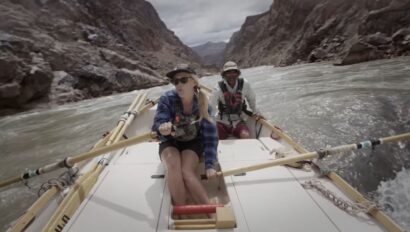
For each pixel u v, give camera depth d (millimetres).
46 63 18188
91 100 17609
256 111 4531
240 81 4219
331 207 2057
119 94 19844
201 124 2697
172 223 2008
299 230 1854
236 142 3426
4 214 4102
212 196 2617
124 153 3197
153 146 3367
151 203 2229
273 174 2561
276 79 16656
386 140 2818
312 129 6180
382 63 16719
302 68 23812
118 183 2523
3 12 23031
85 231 1933
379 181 4188
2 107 15141
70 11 32188
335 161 4660
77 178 2693
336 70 16984
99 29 36094
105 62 23438
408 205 3572
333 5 34062
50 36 24453
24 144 7828
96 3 44375
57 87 18016
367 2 27953
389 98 7602
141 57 35781
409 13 21344
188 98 2611
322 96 9102
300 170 2627
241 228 1907
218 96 4254
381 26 22688
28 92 15789
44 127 10031
